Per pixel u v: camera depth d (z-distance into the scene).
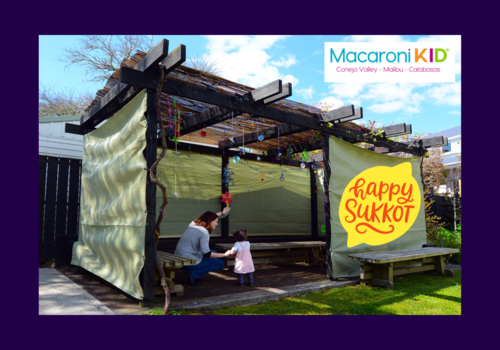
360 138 6.04
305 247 6.83
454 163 11.27
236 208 7.25
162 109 5.07
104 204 4.60
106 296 3.87
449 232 9.05
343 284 4.88
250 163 7.59
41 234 6.05
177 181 6.47
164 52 3.21
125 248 3.79
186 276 4.53
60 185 6.22
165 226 6.27
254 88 4.34
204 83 4.04
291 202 8.12
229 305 3.68
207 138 6.91
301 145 7.42
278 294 4.11
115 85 4.44
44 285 4.43
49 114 16.02
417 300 4.16
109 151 4.57
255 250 6.26
